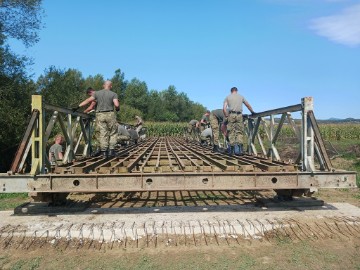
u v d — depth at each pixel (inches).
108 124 263.1
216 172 185.0
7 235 169.2
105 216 198.7
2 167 559.5
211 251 159.6
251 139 317.1
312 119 198.4
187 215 199.9
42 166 187.2
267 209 215.0
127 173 180.5
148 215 200.4
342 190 316.2
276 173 186.7
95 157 271.1
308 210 212.1
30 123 182.5
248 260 149.8
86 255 156.7
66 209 208.2
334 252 158.2
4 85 542.6
